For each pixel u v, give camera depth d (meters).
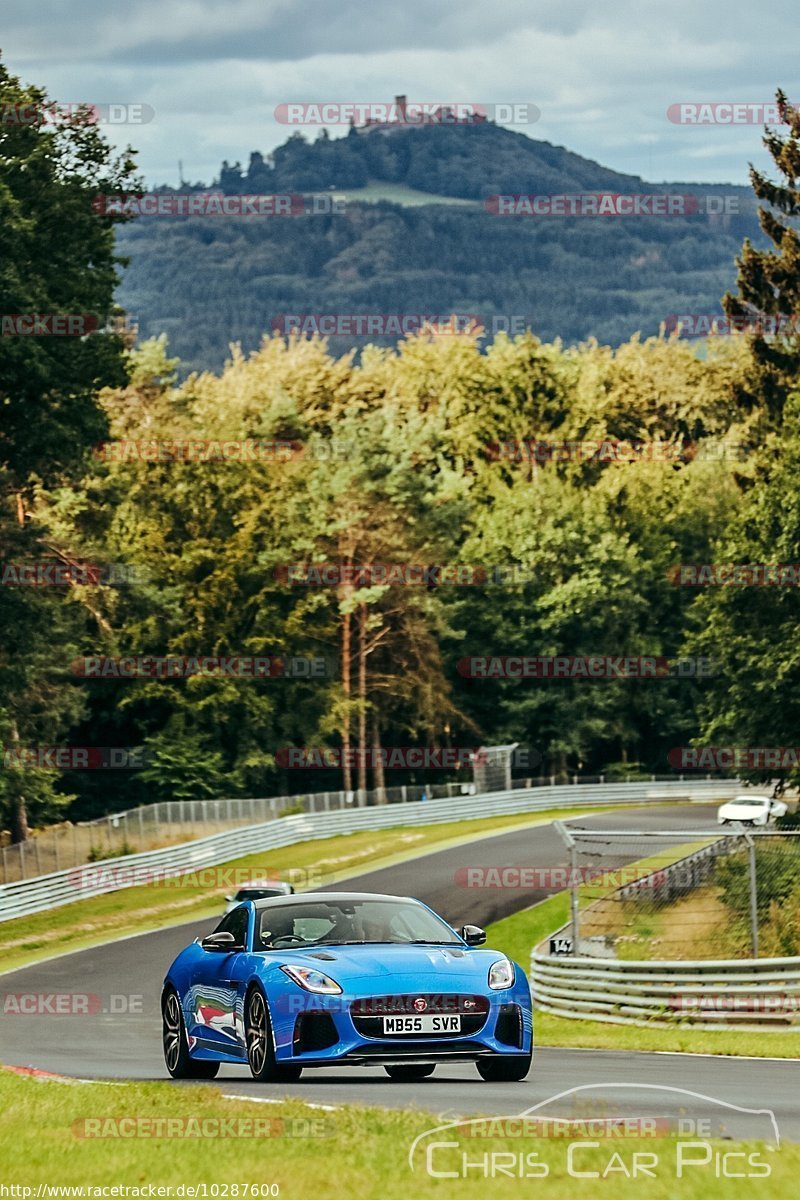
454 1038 20.02
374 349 182.62
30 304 71.00
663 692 155.25
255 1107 17.41
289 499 139.50
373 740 150.50
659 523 160.00
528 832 107.31
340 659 142.88
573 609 150.00
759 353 119.06
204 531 137.62
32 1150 15.19
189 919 76.19
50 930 72.06
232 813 102.06
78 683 129.88
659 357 184.50
